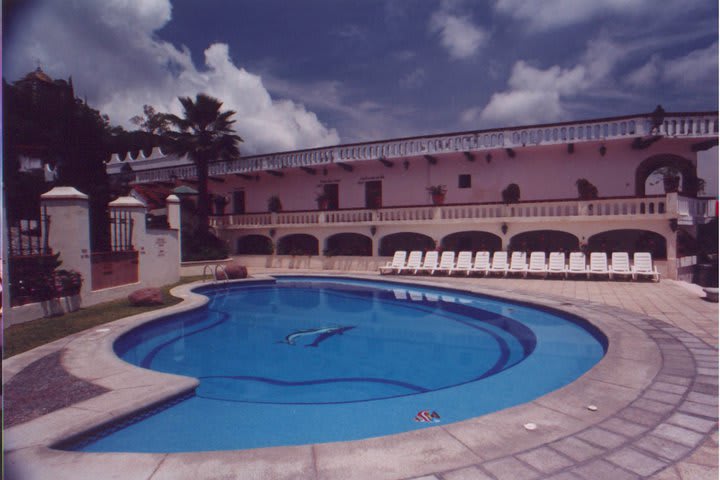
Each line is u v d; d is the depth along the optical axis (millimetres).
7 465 3475
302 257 22719
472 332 9977
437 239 19781
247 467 3418
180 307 10969
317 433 4863
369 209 21250
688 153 17500
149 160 32750
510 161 20469
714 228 17422
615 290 12953
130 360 7973
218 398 5906
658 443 3758
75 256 11000
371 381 6738
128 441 4621
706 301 10922
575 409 4492
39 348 7117
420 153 20734
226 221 25516
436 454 3592
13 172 15328
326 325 10844
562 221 17203
